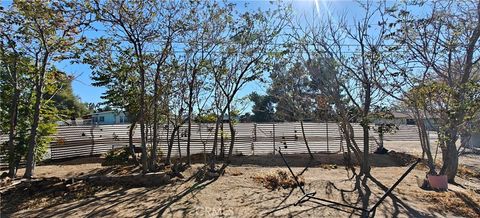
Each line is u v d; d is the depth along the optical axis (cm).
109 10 715
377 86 746
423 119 757
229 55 927
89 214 545
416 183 764
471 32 686
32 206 591
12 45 754
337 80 797
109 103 1099
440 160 1059
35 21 718
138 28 756
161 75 861
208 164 973
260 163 1060
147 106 872
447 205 593
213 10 847
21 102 873
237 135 1280
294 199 628
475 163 1127
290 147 1293
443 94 666
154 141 882
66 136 1200
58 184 688
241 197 642
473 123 671
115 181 740
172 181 777
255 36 917
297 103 984
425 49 702
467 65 687
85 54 784
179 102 948
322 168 990
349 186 728
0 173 891
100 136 1305
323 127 1337
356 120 923
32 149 788
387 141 1681
